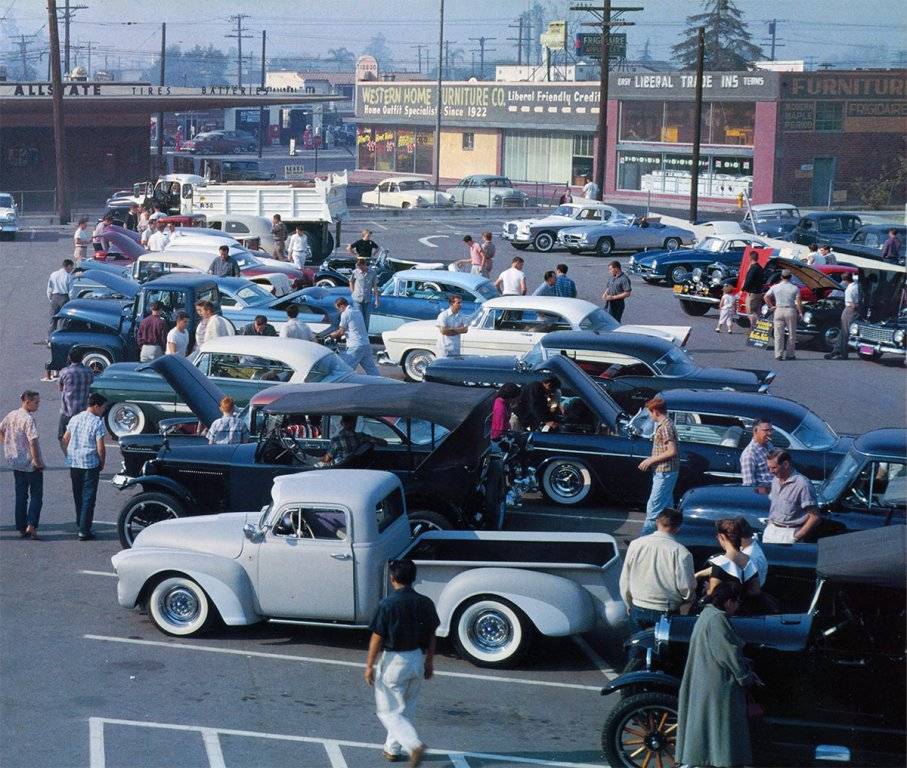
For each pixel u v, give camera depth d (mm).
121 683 10305
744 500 12789
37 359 25359
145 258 27828
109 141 78688
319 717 9727
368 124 90188
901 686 8531
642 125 71062
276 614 11242
